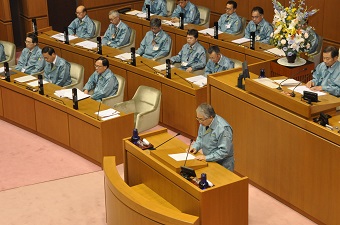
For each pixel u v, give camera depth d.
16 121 33.12
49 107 30.55
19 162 29.62
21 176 28.33
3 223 24.77
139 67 33.53
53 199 26.34
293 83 24.64
